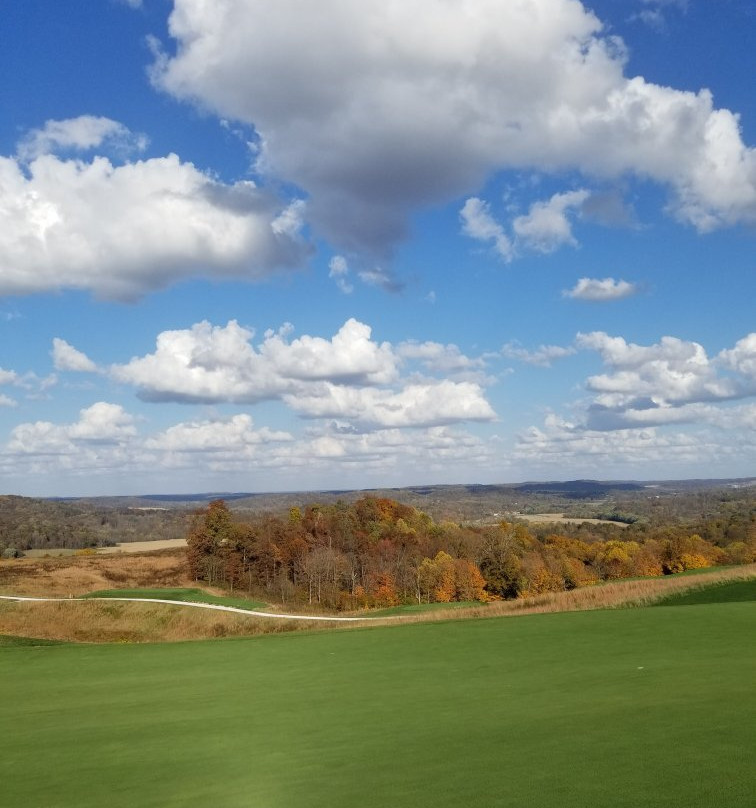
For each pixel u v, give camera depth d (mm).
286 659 23500
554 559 98688
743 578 38875
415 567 95562
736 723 10555
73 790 9852
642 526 137250
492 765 9281
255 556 94250
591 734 10547
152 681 20562
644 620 26016
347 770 9797
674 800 7258
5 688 20547
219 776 10102
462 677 18250
